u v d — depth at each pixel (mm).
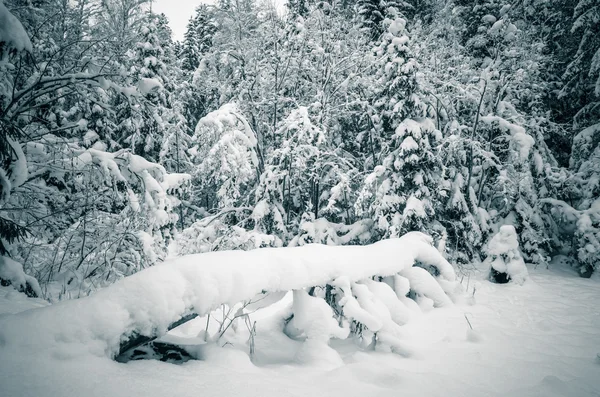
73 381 1938
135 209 6516
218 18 12758
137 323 2521
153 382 2143
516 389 2750
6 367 1884
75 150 6230
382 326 3736
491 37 12531
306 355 3295
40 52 7191
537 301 6496
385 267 4848
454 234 10773
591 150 12188
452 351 3697
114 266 6848
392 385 2664
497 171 11609
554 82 14555
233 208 10039
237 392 2188
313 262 3793
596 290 7523
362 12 15812
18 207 5453
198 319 4566
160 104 13852
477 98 11898
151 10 12453
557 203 10844
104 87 5777
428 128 9438
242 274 3084
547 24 15156
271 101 11789
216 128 8930
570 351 3846
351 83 12234
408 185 9641
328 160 11102
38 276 6070
